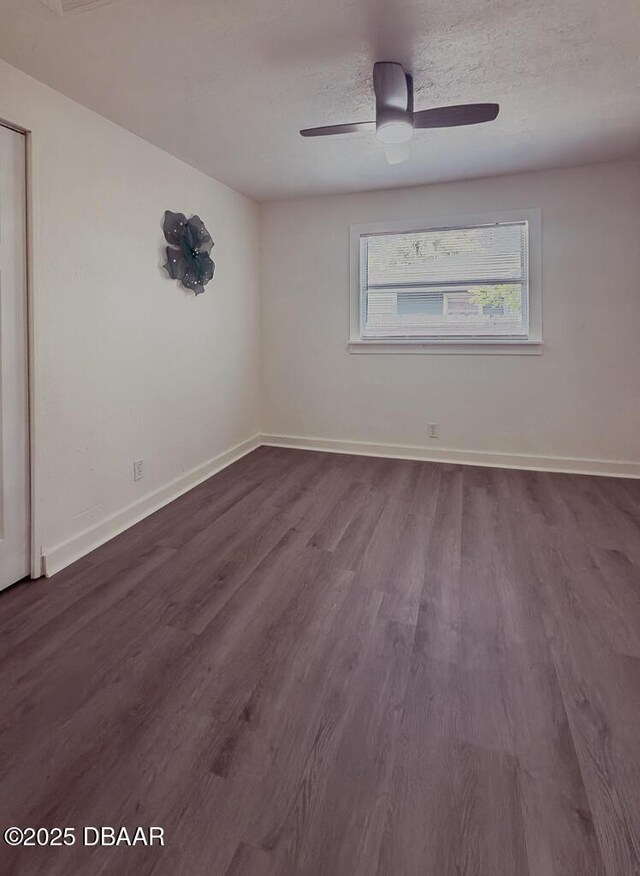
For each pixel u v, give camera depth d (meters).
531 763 1.23
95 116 2.46
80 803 1.13
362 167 3.45
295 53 2.02
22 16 1.73
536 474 3.77
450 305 4.00
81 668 1.60
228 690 1.50
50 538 2.27
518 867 0.99
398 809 1.11
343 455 4.36
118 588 2.12
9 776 1.20
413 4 1.72
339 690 1.50
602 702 1.44
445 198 3.86
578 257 3.61
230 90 2.30
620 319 3.58
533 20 1.83
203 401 3.64
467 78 2.26
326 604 1.98
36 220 2.12
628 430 3.66
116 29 1.82
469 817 1.09
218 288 3.79
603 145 3.13
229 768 1.22
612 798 1.13
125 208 2.71
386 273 4.14
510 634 1.78
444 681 1.54
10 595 2.06
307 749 1.28
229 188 3.89
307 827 1.08
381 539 2.61
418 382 4.16
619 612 1.90
